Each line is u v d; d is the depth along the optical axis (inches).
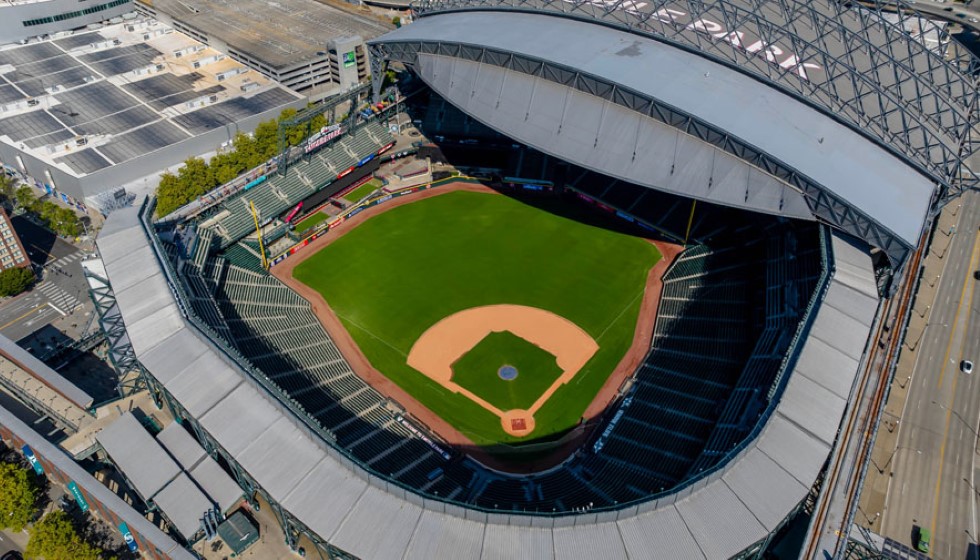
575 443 3196.4
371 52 4960.6
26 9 6702.8
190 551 2588.6
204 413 2687.0
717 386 3299.7
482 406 3403.1
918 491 2970.0
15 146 5002.5
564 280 4330.7
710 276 4151.1
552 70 4033.0
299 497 2381.9
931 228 4453.7
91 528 2792.8
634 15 4552.2
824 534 2504.9
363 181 5319.9
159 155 5017.2
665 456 2967.5
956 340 3789.4
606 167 3909.9
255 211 4345.5
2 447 3112.7
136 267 3292.3
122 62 6333.7
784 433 2620.6
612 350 3772.1
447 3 5172.2
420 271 4402.1
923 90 4254.4
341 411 3201.3
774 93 3914.9
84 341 3681.1
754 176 3656.5
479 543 2222.0
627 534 2247.8
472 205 5108.3
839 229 3587.6
